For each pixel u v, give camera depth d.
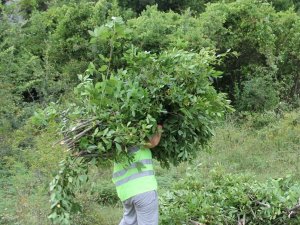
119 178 5.64
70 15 14.63
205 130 5.88
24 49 14.55
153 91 5.55
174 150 5.91
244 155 10.97
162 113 5.71
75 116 5.47
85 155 5.45
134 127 5.46
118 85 5.38
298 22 15.25
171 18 14.98
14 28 15.55
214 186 7.09
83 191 7.90
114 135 5.29
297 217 6.66
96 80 7.39
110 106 5.46
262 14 14.44
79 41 14.26
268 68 14.76
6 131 10.74
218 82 15.04
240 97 14.09
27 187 8.59
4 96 11.59
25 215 7.61
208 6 15.05
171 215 6.33
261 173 10.14
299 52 15.08
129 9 16.78
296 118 12.58
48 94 13.02
